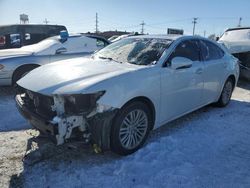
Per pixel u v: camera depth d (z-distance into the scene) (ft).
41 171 10.85
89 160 11.66
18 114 17.48
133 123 12.00
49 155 11.97
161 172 10.81
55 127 10.18
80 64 13.48
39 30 39.40
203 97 16.52
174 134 14.43
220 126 15.79
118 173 10.73
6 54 22.74
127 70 12.09
